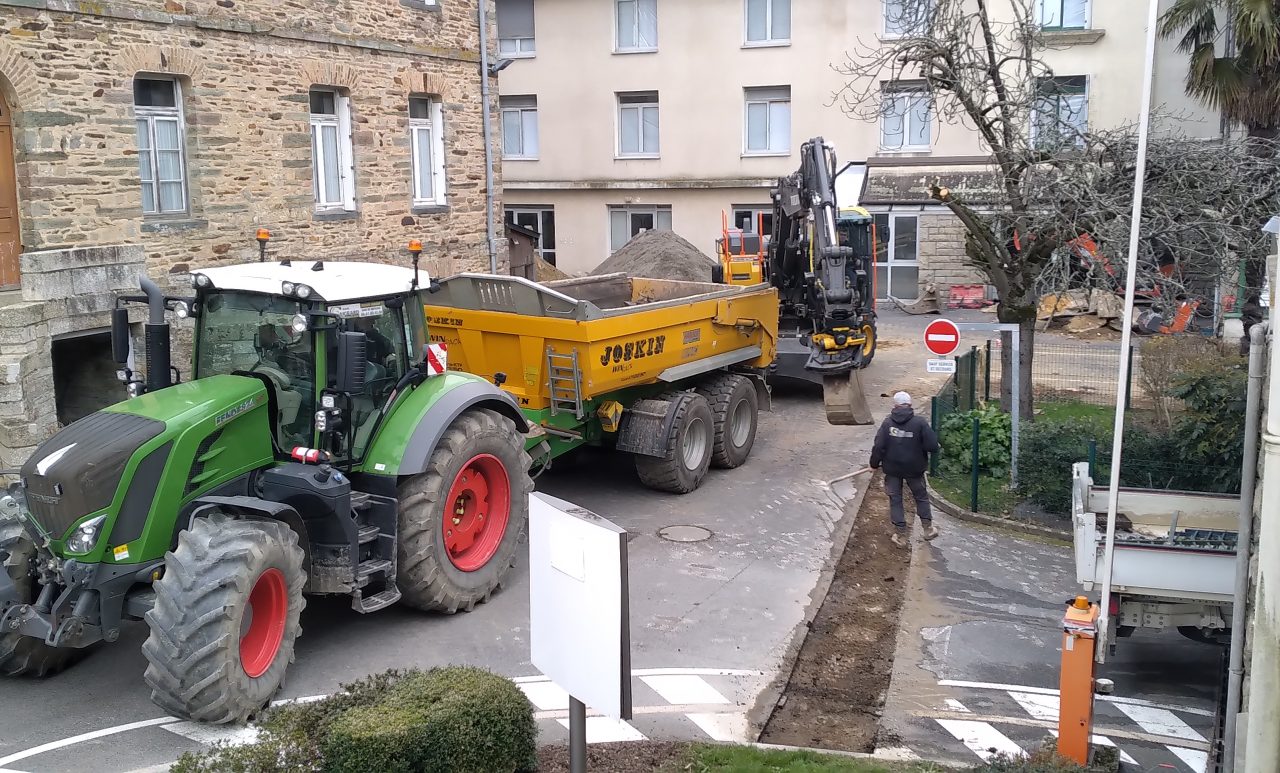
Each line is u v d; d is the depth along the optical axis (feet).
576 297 45.44
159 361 25.62
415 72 54.95
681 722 23.26
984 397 52.01
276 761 17.92
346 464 26.18
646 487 41.22
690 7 91.91
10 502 23.88
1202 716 24.07
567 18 95.30
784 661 26.48
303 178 49.01
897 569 34.04
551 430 36.19
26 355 35.99
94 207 40.22
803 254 52.70
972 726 23.38
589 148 96.99
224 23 44.39
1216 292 51.90
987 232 43.47
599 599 16.84
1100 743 21.93
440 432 27.35
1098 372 58.70
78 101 39.40
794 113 90.84
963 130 86.33
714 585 31.27
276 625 23.26
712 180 93.81
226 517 23.09
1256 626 15.49
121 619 22.97
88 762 20.66
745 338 44.68
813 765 20.52
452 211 58.49
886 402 55.36
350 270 27.86
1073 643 20.54
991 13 74.90
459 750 18.44
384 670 25.20
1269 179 40.16
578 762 18.06
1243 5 48.44
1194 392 36.50
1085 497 28.35
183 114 44.09
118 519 22.25
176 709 21.81
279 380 25.57
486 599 29.81
